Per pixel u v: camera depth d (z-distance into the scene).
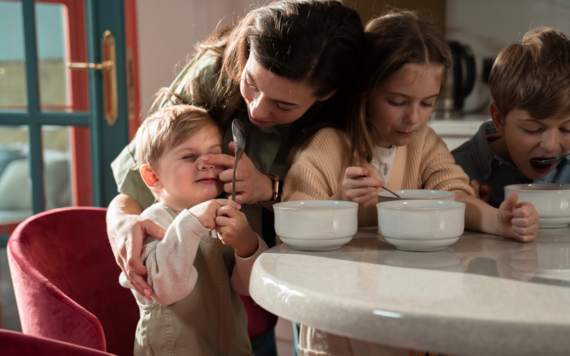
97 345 0.82
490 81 1.19
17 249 0.90
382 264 0.63
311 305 0.50
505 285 0.54
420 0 2.54
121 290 1.09
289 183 0.98
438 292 0.51
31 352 0.60
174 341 0.90
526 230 0.74
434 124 2.22
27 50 1.96
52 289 0.83
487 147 1.25
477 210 0.85
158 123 0.95
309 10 0.92
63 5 1.99
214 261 0.92
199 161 0.93
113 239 0.87
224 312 0.94
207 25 2.56
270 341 1.49
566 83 1.02
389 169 1.07
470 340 0.44
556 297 0.49
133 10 2.23
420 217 0.67
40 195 2.03
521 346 0.43
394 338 0.45
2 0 1.97
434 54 0.93
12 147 2.05
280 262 0.64
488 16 2.67
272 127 1.12
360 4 1.95
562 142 1.09
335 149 1.02
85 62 2.02
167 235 0.81
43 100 2.02
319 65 0.90
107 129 2.01
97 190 2.02
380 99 0.96
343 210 0.69
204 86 1.13
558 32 1.13
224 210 0.82
